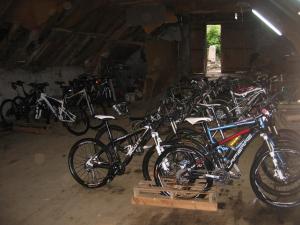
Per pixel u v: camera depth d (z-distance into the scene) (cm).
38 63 801
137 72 1215
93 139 373
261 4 702
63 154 506
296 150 306
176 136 381
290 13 638
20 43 682
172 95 673
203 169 329
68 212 324
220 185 354
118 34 930
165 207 325
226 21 1423
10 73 748
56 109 644
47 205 340
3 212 328
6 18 577
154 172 337
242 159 450
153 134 357
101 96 848
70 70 934
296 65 1002
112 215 314
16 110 698
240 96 623
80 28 771
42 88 673
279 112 586
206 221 297
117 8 809
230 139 339
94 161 375
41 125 641
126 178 404
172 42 1178
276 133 343
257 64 1355
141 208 326
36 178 414
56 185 390
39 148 541
